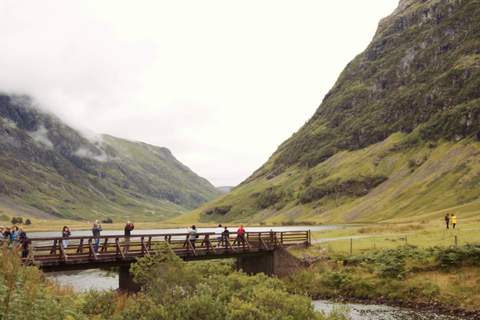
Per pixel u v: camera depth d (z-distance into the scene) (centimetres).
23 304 1098
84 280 4012
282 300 1423
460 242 3634
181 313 1277
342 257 3525
